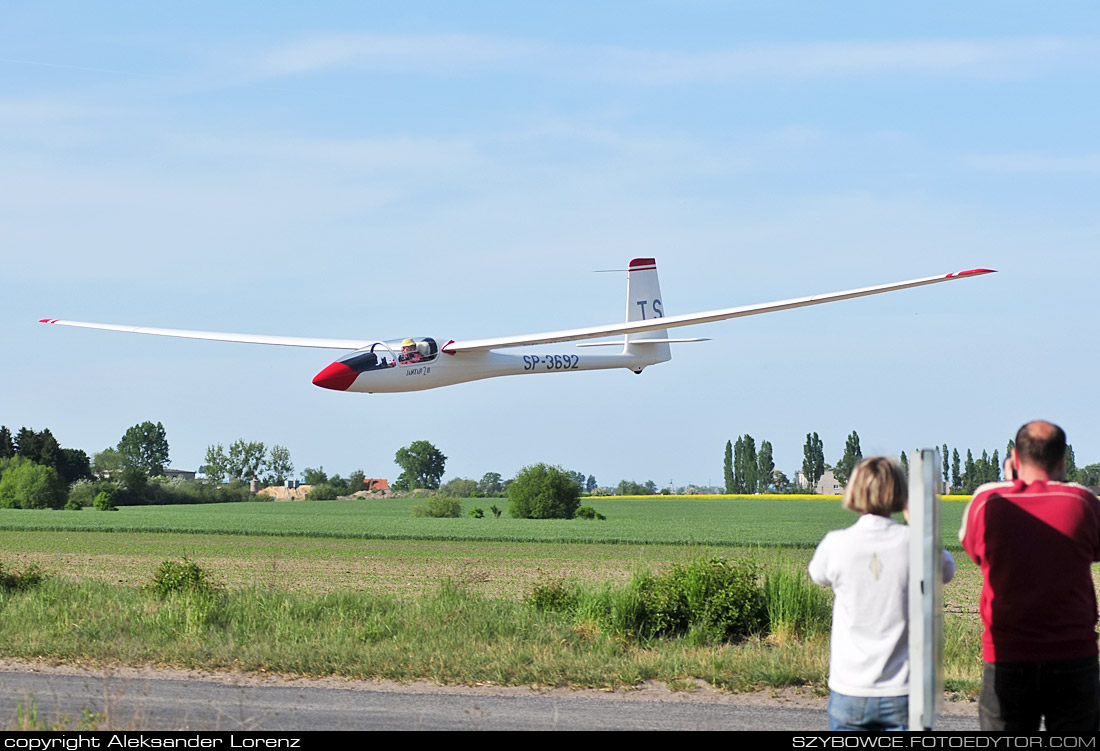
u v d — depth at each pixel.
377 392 24.58
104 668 11.41
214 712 9.28
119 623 14.04
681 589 14.87
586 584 23.67
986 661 5.81
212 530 51.09
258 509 103.19
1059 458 5.77
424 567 31.14
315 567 31.06
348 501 129.12
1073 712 5.61
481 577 24.20
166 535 48.81
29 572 19.03
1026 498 5.67
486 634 13.65
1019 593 5.62
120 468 150.38
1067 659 5.56
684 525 64.44
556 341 26.41
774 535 52.00
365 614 15.11
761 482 158.88
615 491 164.88
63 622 14.05
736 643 14.28
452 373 25.66
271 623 14.29
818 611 14.75
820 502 121.00
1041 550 5.57
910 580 5.37
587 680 11.12
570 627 14.30
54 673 11.34
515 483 76.69
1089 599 5.67
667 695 10.65
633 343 35.62
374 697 10.21
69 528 52.72
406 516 83.56
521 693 10.59
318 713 9.35
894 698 5.36
